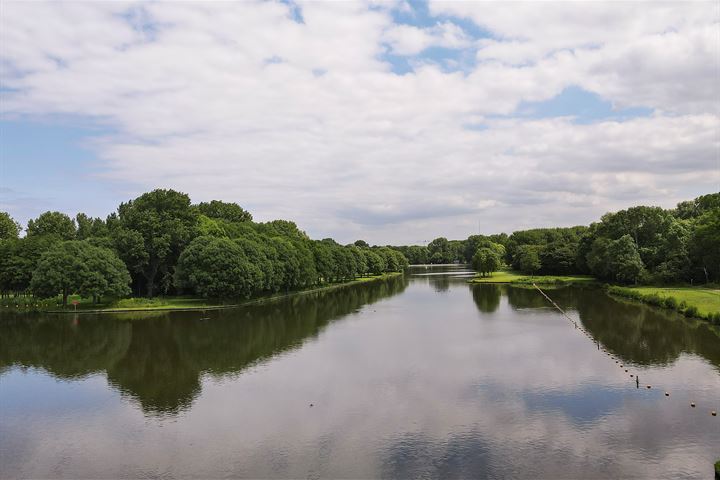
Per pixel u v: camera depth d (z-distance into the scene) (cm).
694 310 7506
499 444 3134
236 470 2869
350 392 4225
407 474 2777
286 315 8894
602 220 15938
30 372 5191
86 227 15175
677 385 4241
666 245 12369
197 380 4728
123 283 9988
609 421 3478
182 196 12325
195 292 11006
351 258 18162
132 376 4938
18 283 11075
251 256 10844
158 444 3253
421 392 4181
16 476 2864
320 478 2750
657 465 2833
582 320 7650
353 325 7669
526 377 4556
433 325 7512
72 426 3619
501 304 10012
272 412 3788
